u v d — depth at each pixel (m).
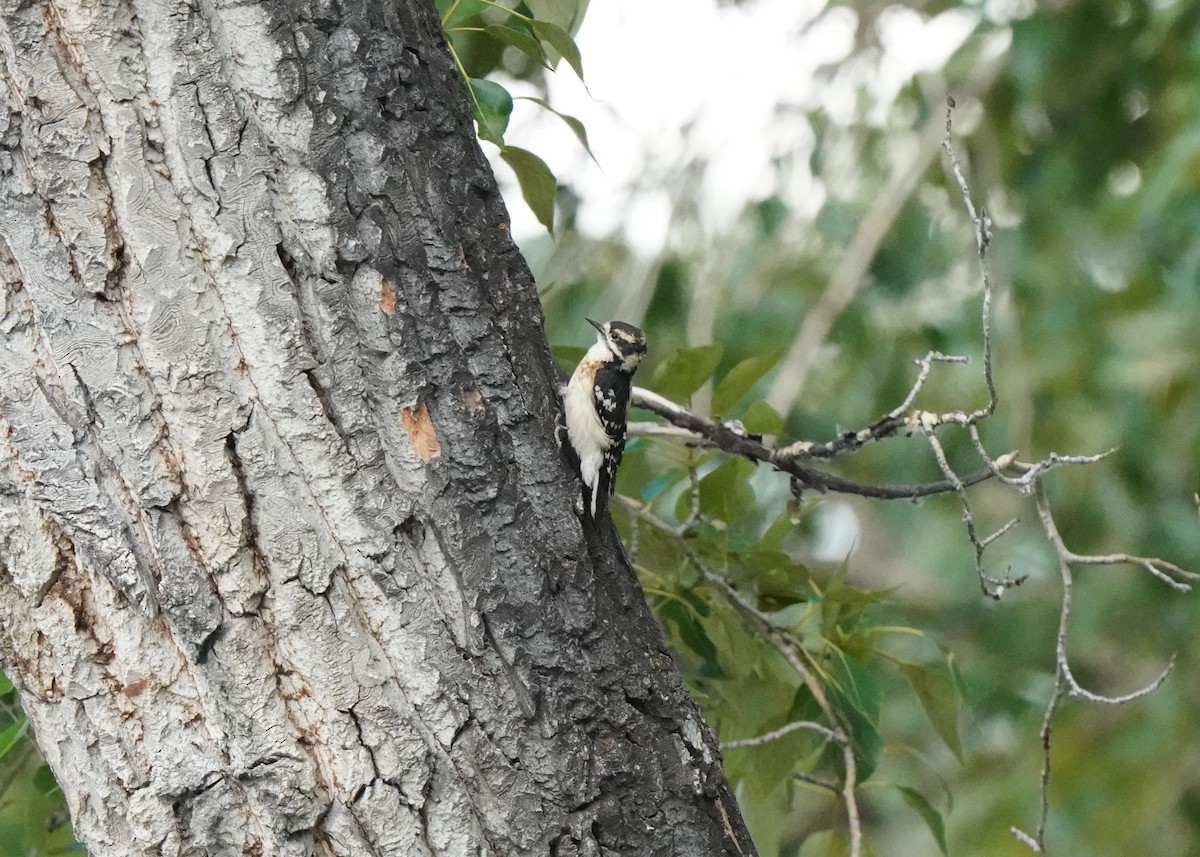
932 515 20.92
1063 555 7.94
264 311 5.55
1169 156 15.85
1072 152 19.30
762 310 19.05
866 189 19.72
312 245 5.67
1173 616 18.77
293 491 5.57
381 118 5.94
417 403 5.81
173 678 5.53
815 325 17.86
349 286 5.73
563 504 6.25
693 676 9.55
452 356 5.96
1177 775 18.34
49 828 9.29
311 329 5.64
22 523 5.53
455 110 6.41
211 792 5.52
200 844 5.55
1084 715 19.53
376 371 5.75
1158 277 18.69
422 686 5.66
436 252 6.02
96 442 5.46
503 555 5.92
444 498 5.81
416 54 6.22
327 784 5.56
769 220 18.83
